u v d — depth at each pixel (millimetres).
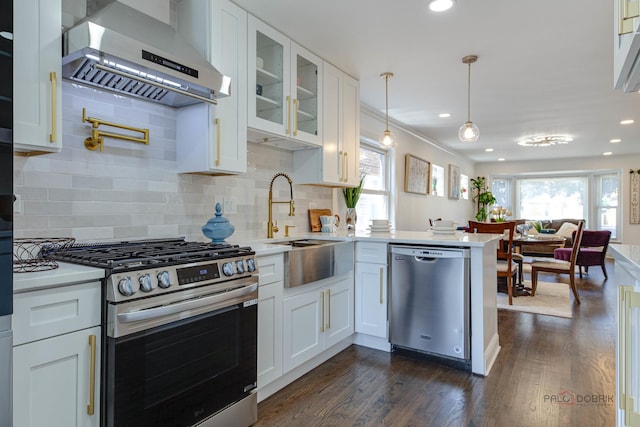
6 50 1093
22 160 1674
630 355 1204
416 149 6312
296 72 2877
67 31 1562
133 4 2082
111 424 1339
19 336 1158
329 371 2613
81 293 1310
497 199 10391
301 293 2494
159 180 2250
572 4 2354
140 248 1795
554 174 9797
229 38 2316
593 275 6449
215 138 2227
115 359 1342
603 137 6625
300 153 3326
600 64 3332
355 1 2348
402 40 2871
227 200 2705
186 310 1571
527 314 4031
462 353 2604
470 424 1951
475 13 2475
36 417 1196
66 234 1823
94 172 1938
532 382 2430
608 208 9180
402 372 2592
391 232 3518
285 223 3291
